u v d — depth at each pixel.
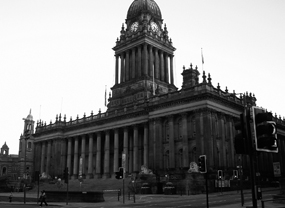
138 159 96.06
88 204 45.47
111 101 116.31
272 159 100.50
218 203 38.84
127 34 121.81
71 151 119.44
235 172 50.03
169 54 121.88
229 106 82.88
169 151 81.31
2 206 44.88
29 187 108.12
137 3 123.56
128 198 53.69
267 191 64.50
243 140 15.12
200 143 74.19
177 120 82.88
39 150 132.12
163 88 113.25
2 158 163.75
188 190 62.53
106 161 102.88
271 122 13.30
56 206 43.75
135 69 115.25
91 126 111.25
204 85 76.88
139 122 94.12
